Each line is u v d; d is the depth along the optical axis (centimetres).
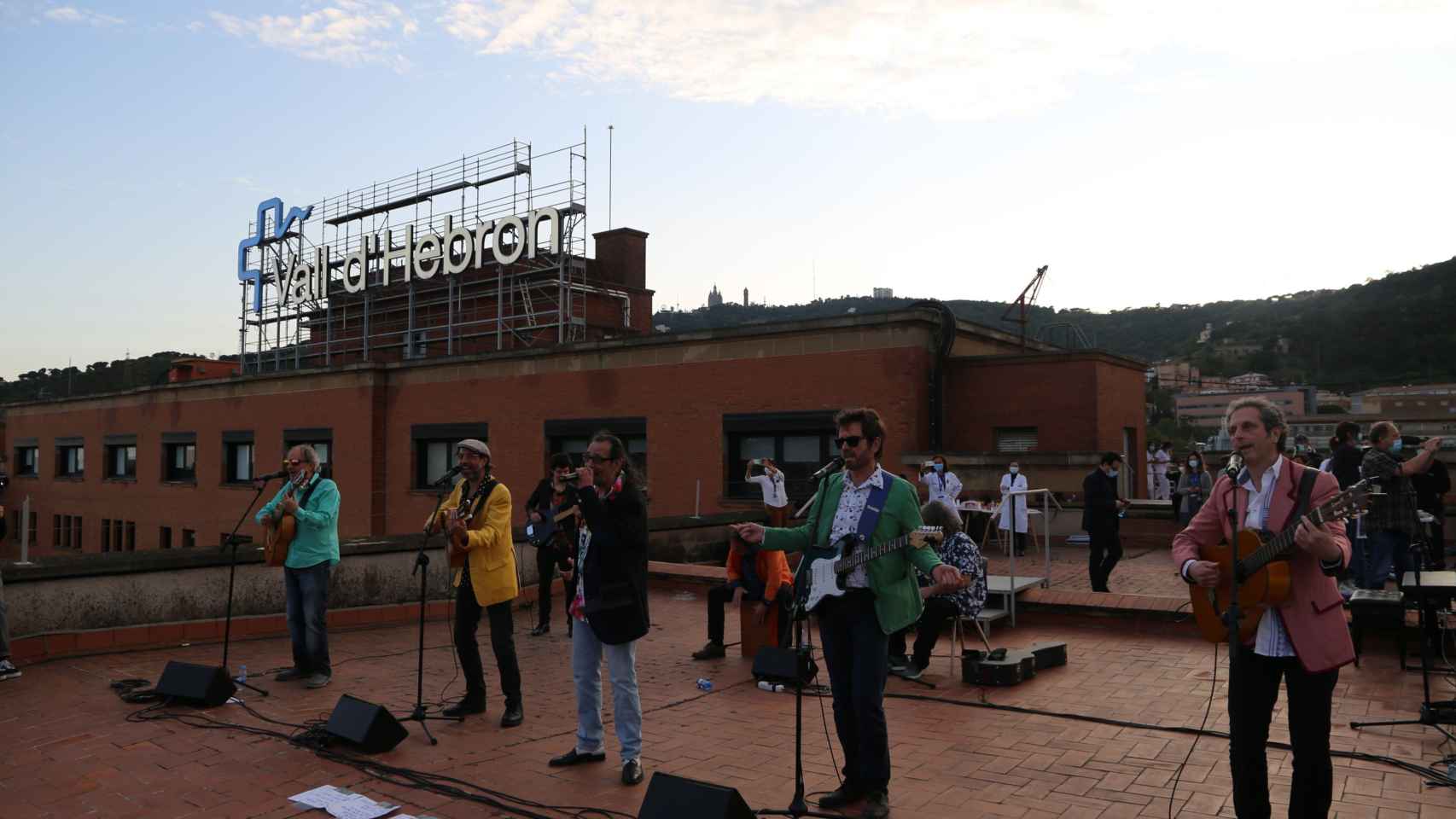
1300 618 393
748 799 508
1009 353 2230
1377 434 909
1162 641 898
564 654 915
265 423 2986
